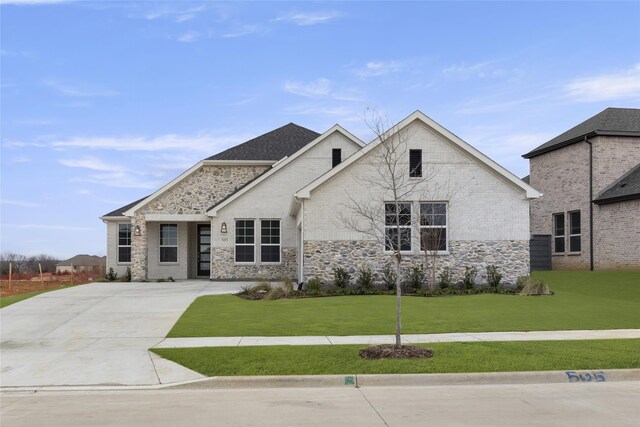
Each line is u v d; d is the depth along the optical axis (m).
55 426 7.01
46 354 11.41
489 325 14.16
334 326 14.09
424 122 21.97
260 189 26.61
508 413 7.35
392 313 16.09
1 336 13.38
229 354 10.84
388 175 21.81
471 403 7.90
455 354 10.60
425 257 21.73
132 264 27.48
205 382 9.14
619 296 19.91
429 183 21.95
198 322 14.84
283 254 26.45
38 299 19.42
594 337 12.51
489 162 21.97
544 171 31.50
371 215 19.08
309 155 26.66
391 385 9.14
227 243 26.44
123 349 11.74
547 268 30.33
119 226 30.19
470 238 22.02
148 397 8.52
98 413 7.61
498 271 21.98
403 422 6.95
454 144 22.05
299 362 10.09
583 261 27.88
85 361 10.78
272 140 30.77
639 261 24.33
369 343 11.91
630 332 13.20
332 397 8.34
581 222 28.11
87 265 48.81
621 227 25.41
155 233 28.52
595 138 27.14
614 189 26.27
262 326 14.16
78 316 15.99
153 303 18.42
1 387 9.16
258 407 7.80
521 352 10.77
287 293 20.03
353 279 21.69
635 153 27.33
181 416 7.39
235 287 23.56
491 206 22.11
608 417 7.14
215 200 28.30
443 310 16.61
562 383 9.19
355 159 21.80
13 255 52.94
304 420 7.10
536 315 15.69
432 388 8.90
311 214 21.84
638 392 8.52
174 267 28.52
